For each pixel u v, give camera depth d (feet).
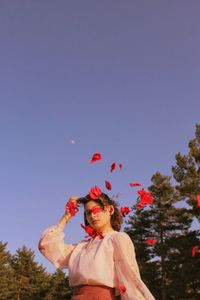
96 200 10.78
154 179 130.82
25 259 206.69
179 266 111.75
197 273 100.07
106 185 12.18
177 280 104.83
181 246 106.93
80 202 11.08
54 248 10.52
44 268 207.72
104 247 9.80
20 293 197.88
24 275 203.00
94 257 9.70
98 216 10.62
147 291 9.11
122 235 9.87
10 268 202.49
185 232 122.72
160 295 117.70
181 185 105.09
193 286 105.40
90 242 10.26
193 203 98.43
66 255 10.50
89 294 9.38
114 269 9.59
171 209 127.95
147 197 12.23
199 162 104.73
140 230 128.26
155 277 117.91
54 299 194.18
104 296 9.35
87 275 9.52
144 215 128.36
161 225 127.54
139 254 123.34
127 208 11.17
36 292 197.26
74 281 9.82
